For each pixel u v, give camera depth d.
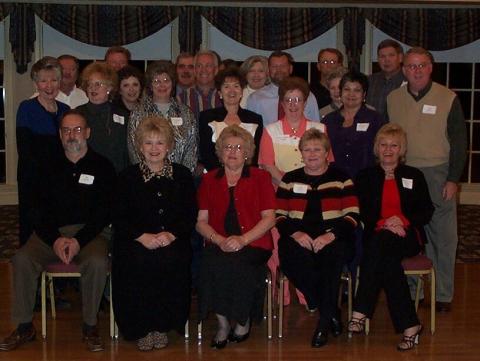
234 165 4.10
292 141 4.49
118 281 3.96
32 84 8.31
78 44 8.49
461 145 4.47
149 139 3.96
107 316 4.54
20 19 8.16
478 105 8.75
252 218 4.12
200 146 4.58
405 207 4.26
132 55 8.57
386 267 4.04
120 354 3.90
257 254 4.04
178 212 4.02
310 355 3.90
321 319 4.06
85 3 8.22
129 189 4.02
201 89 5.22
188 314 4.03
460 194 8.82
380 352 3.95
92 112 4.42
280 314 4.17
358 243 4.50
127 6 8.23
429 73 4.47
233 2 8.34
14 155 8.52
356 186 4.34
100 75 4.39
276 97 5.00
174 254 3.95
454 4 8.23
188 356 3.88
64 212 4.15
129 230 3.96
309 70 8.65
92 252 4.00
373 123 4.56
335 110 4.88
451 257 4.63
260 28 8.32
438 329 4.33
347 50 8.41
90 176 4.14
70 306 4.70
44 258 4.04
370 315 4.09
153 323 3.94
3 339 4.02
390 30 8.34
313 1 8.30
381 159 4.27
